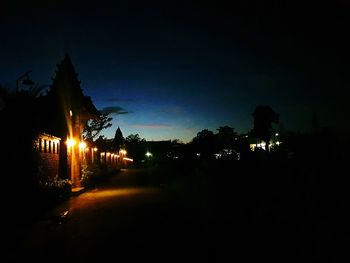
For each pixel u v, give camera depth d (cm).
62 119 2569
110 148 5716
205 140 2847
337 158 889
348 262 531
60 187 1769
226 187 1335
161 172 4453
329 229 616
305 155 1040
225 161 1898
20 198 1205
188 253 730
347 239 576
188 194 1712
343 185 745
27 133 1570
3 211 1057
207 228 934
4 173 1363
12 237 933
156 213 1303
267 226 776
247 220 895
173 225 1038
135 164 9444
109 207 1534
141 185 2805
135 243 845
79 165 2797
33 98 1731
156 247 794
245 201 1022
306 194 766
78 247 834
